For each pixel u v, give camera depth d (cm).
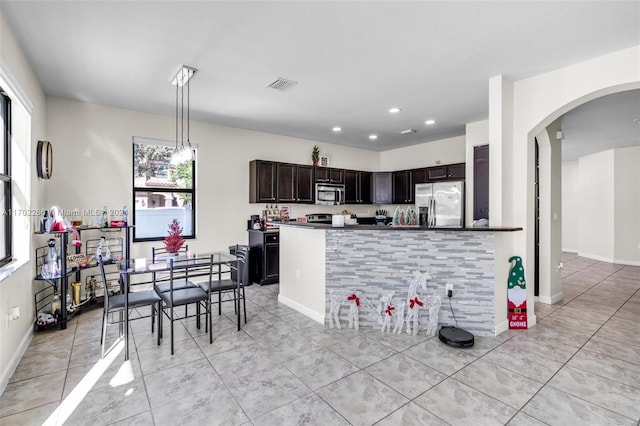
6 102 275
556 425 185
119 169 430
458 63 300
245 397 212
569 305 409
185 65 302
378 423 187
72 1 209
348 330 328
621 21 232
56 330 323
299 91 369
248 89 363
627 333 318
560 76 310
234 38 256
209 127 508
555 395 214
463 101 402
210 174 509
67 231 323
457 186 477
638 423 186
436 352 276
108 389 221
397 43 264
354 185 664
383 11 221
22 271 276
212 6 216
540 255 423
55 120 385
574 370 246
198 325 331
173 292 310
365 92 373
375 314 333
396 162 712
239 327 326
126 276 267
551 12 222
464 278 315
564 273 611
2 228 269
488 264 309
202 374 241
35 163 317
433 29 244
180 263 305
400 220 402
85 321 349
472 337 290
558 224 440
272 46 269
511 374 240
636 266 682
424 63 300
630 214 705
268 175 543
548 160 419
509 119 337
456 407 201
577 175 884
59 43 261
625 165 711
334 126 523
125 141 434
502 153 327
